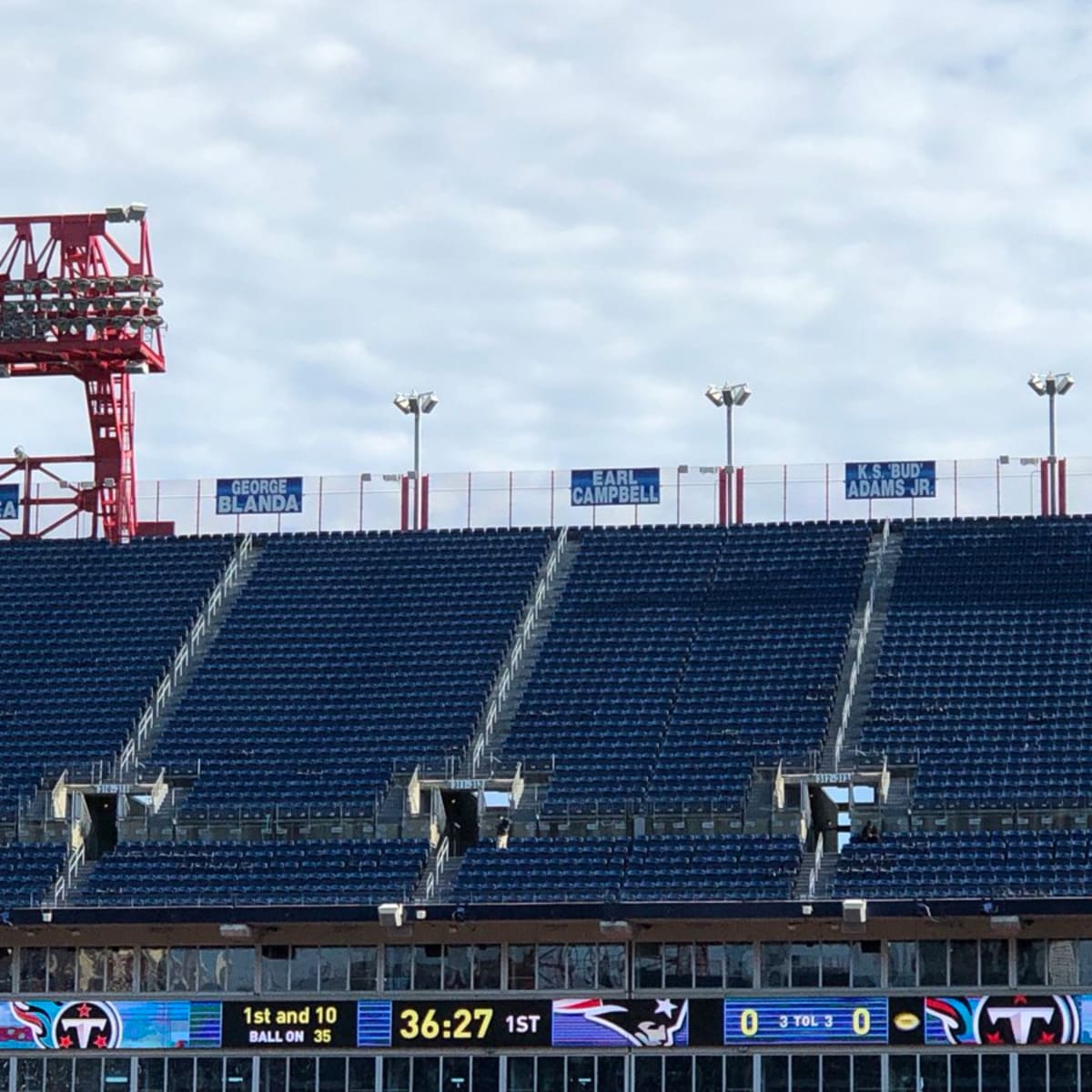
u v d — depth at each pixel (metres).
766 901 102.62
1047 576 131.25
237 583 139.00
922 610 129.75
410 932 107.12
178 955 109.19
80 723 127.31
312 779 120.62
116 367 146.25
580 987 106.06
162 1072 107.56
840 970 104.25
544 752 121.12
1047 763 115.31
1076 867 107.25
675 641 129.62
